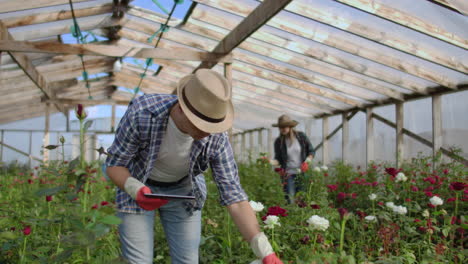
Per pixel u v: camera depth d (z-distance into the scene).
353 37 5.84
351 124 9.83
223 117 1.81
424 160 6.23
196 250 2.33
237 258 2.86
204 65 8.27
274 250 2.40
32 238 2.81
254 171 6.41
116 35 8.52
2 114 15.47
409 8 4.66
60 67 10.27
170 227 2.32
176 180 2.29
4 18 6.49
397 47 5.52
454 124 6.59
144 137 1.99
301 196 4.37
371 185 4.89
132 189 1.81
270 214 2.42
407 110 7.75
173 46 8.61
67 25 7.52
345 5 4.98
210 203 4.46
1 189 5.47
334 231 3.38
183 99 1.81
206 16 6.61
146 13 7.05
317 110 10.93
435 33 4.89
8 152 16.91
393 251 3.10
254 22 5.51
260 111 12.43
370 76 6.79
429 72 6.25
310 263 1.96
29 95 12.91
